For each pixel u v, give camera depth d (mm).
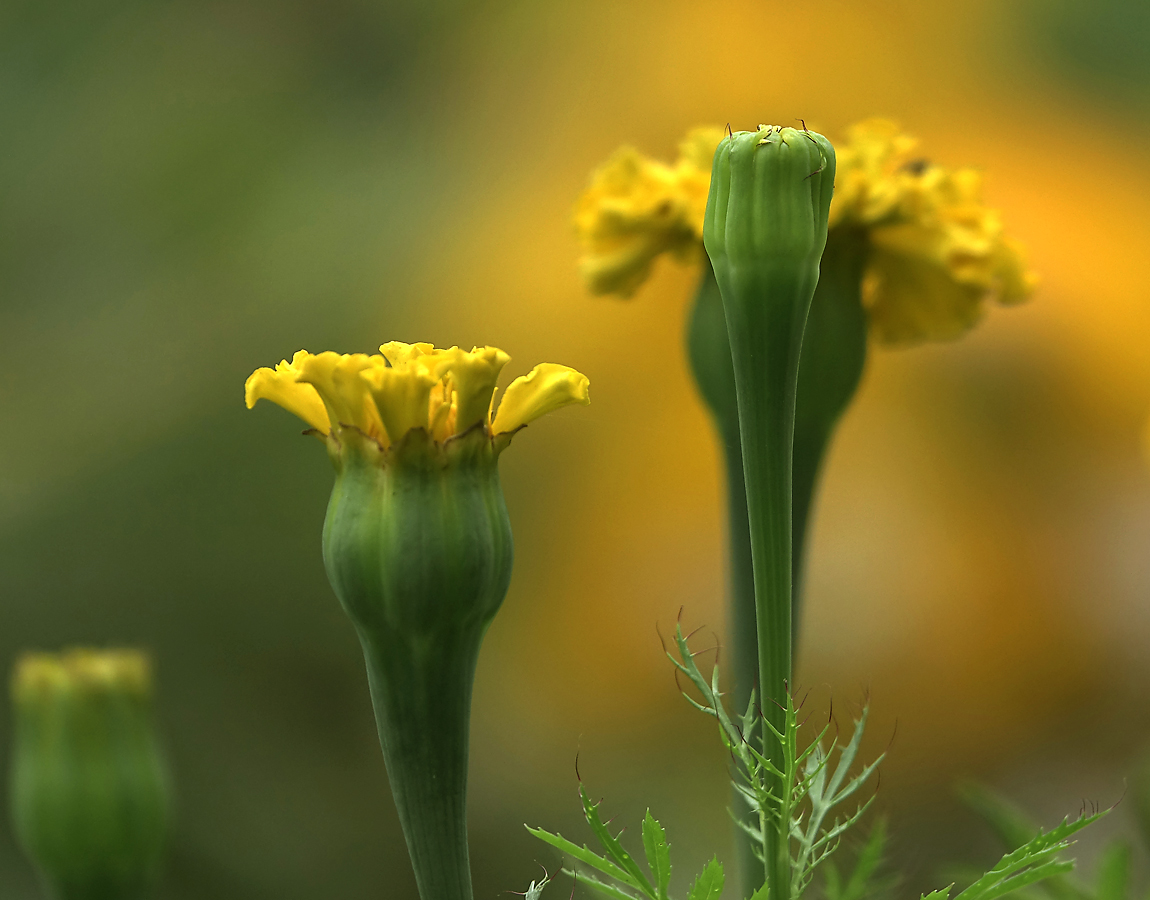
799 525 422
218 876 1436
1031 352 1961
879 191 422
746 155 366
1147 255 2045
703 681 373
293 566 1657
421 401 372
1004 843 417
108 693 441
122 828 440
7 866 1370
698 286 433
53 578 1594
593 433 2008
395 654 374
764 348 368
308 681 1605
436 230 2156
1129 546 1889
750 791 373
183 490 1672
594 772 1613
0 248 2090
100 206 2139
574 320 2049
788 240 365
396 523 372
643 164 443
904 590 1862
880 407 1984
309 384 377
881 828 396
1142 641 1836
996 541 1903
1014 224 2076
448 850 376
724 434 426
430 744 375
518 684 1852
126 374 1896
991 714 1802
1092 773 1677
